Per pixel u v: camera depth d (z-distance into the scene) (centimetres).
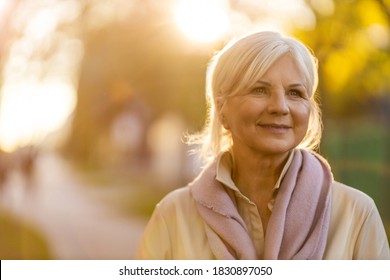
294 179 304
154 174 4209
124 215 2373
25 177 1149
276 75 291
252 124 296
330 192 307
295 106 295
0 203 1337
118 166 4506
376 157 2650
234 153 319
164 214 334
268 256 293
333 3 741
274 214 299
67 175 4059
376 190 1738
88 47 1098
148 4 1055
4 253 1295
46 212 2122
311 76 297
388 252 310
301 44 297
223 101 306
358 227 307
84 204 2666
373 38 775
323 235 298
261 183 313
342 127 2038
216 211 311
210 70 328
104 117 2112
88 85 1709
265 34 297
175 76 1387
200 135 354
